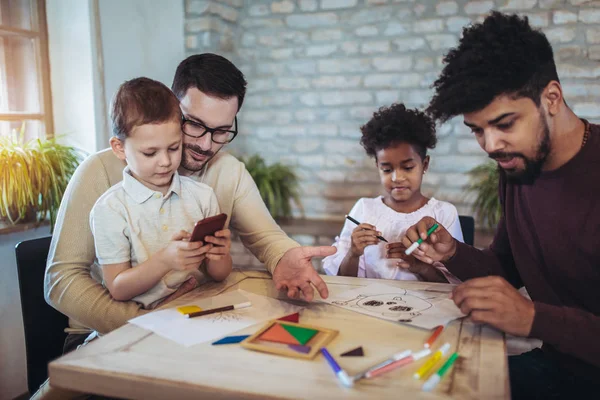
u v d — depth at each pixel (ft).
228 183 4.41
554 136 3.15
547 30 8.27
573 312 2.72
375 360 2.41
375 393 2.08
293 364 2.36
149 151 3.33
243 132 10.11
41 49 7.21
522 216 3.65
